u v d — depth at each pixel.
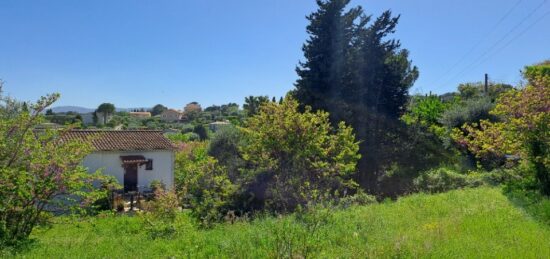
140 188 30.88
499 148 12.22
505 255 5.91
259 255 6.39
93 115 81.75
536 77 11.71
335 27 25.72
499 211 9.10
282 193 12.59
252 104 21.64
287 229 7.25
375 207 11.61
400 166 24.91
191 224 10.94
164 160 32.47
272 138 13.53
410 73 28.88
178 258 7.09
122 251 8.09
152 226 10.59
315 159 13.88
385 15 25.77
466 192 13.30
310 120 14.12
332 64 25.48
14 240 9.37
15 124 10.16
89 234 11.81
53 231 12.92
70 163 10.88
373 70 25.62
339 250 6.57
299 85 26.00
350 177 22.73
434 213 9.75
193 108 124.88
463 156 25.03
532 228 7.49
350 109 24.92
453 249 6.24
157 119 99.62
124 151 30.23
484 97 29.16
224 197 12.10
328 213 9.02
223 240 7.79
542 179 10.95
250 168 13.80
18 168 9.88
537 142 10.91
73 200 11.13
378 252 6.16
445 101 40.38
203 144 37.94
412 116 30.34
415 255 5.98
